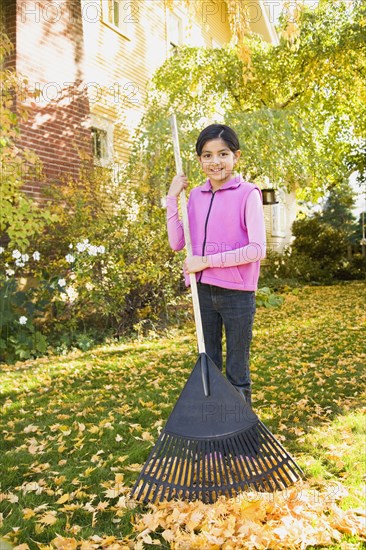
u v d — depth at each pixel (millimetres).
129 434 3186
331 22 10102
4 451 2986
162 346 6195
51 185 6879
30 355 5871
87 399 4020
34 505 2314
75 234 6703
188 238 2537
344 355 5285
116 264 6562
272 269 14531
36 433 3289
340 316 8094
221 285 2490
